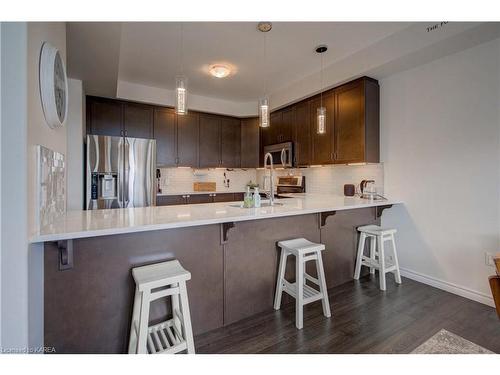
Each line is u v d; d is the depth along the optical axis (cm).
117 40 215
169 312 171
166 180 445
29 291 115
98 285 149
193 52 288
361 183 318
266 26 237
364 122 293
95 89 332
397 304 222
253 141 478
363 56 281
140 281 135
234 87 401
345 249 276
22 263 109
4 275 107
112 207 327
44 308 135
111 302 152
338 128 324
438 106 253
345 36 257
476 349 162
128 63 316
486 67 220
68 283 141
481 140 224
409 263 280
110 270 152
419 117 269
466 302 225
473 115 228
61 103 168
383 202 271
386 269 257
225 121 473
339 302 226
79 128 300
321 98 348
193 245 181
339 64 310
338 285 265
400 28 243
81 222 152
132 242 159
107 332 151
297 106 390
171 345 154
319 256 204
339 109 323
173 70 336
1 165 106
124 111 382
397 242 291
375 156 303
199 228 183
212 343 171
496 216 216
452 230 244
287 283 209
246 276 205
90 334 146
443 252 251
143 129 396
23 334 110
